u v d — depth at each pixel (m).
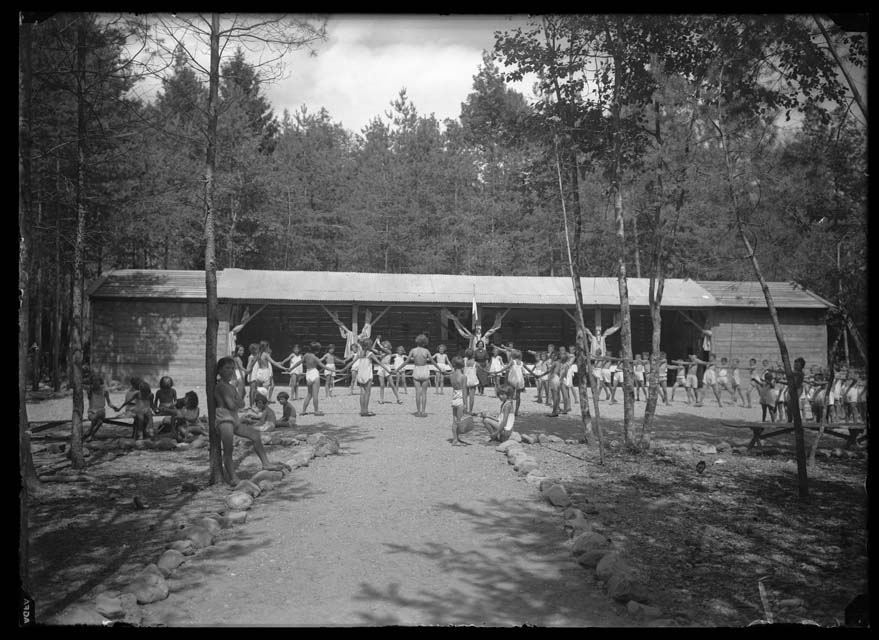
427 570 6.59
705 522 8.51
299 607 5.63
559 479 10.93
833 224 9.41
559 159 14.44
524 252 43.75
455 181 45.94
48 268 28.47
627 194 15.58
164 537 7.53
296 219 49.03
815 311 30.72
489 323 35.66
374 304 30.16
